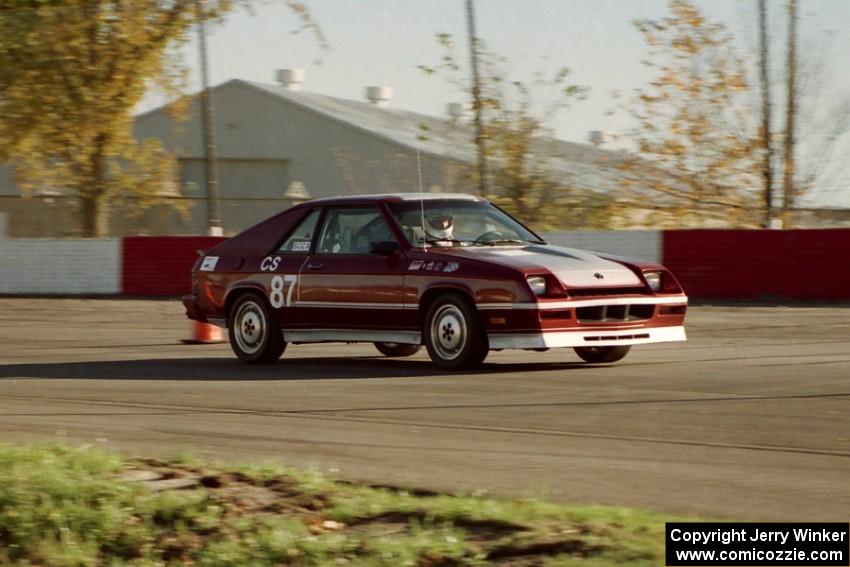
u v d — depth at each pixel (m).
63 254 61.72
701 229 51.62
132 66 67.31
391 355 33.53
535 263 28.02
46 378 30.02
